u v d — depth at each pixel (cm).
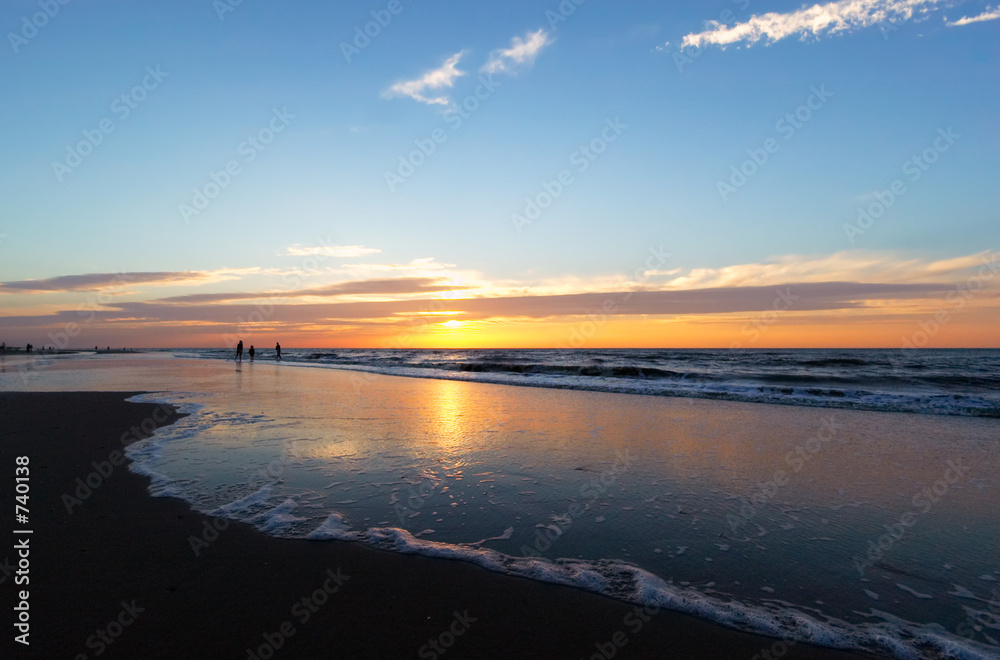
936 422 1074
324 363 3841
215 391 1659
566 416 1152
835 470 695
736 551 444
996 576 400
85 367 3166
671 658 298
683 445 845
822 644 313
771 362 3338
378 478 649
